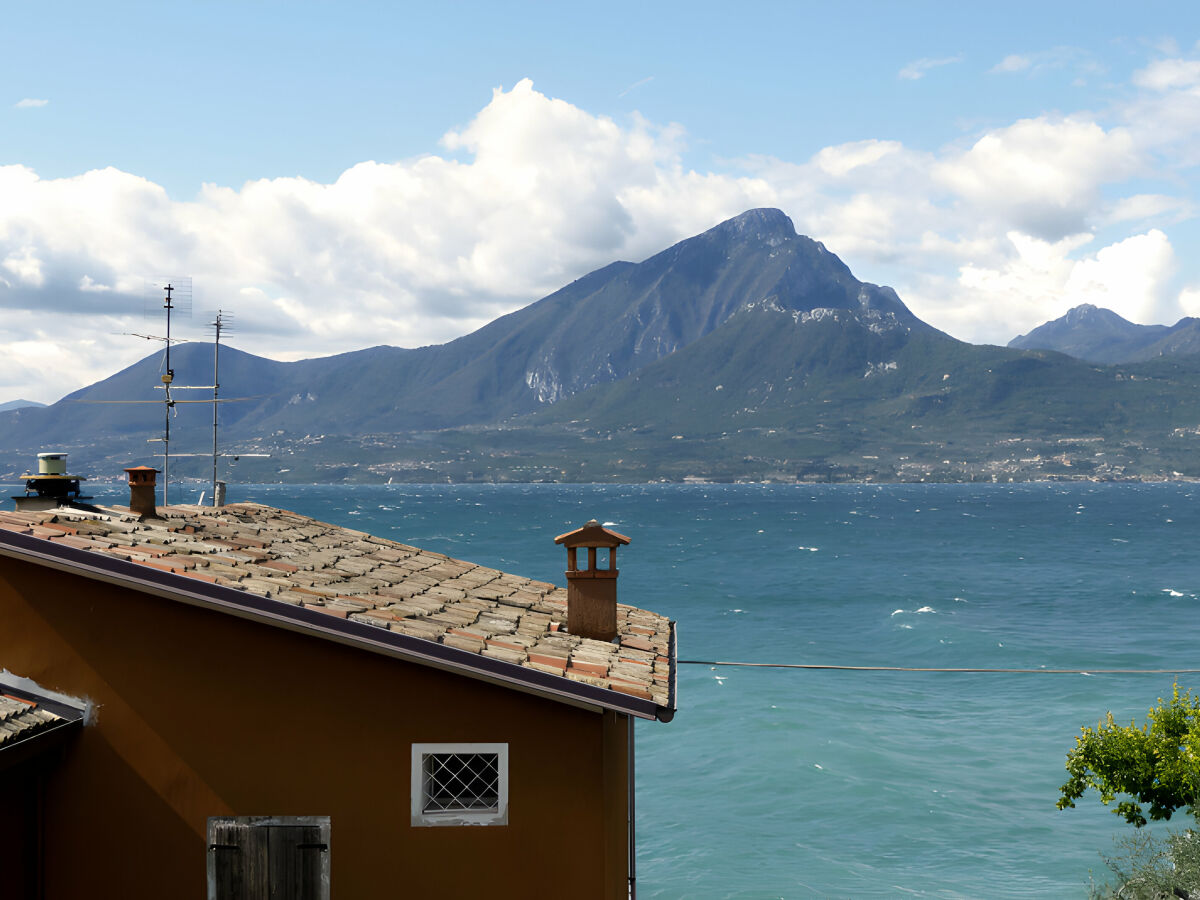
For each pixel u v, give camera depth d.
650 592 78.56
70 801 9.50
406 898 9.53
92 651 9.57
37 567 9.61
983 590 79.31
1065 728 35.69
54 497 11.80
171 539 11.04
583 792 9.62
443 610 11.05
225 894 9.53
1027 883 22.89
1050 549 120.25
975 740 34.12
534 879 9.58
